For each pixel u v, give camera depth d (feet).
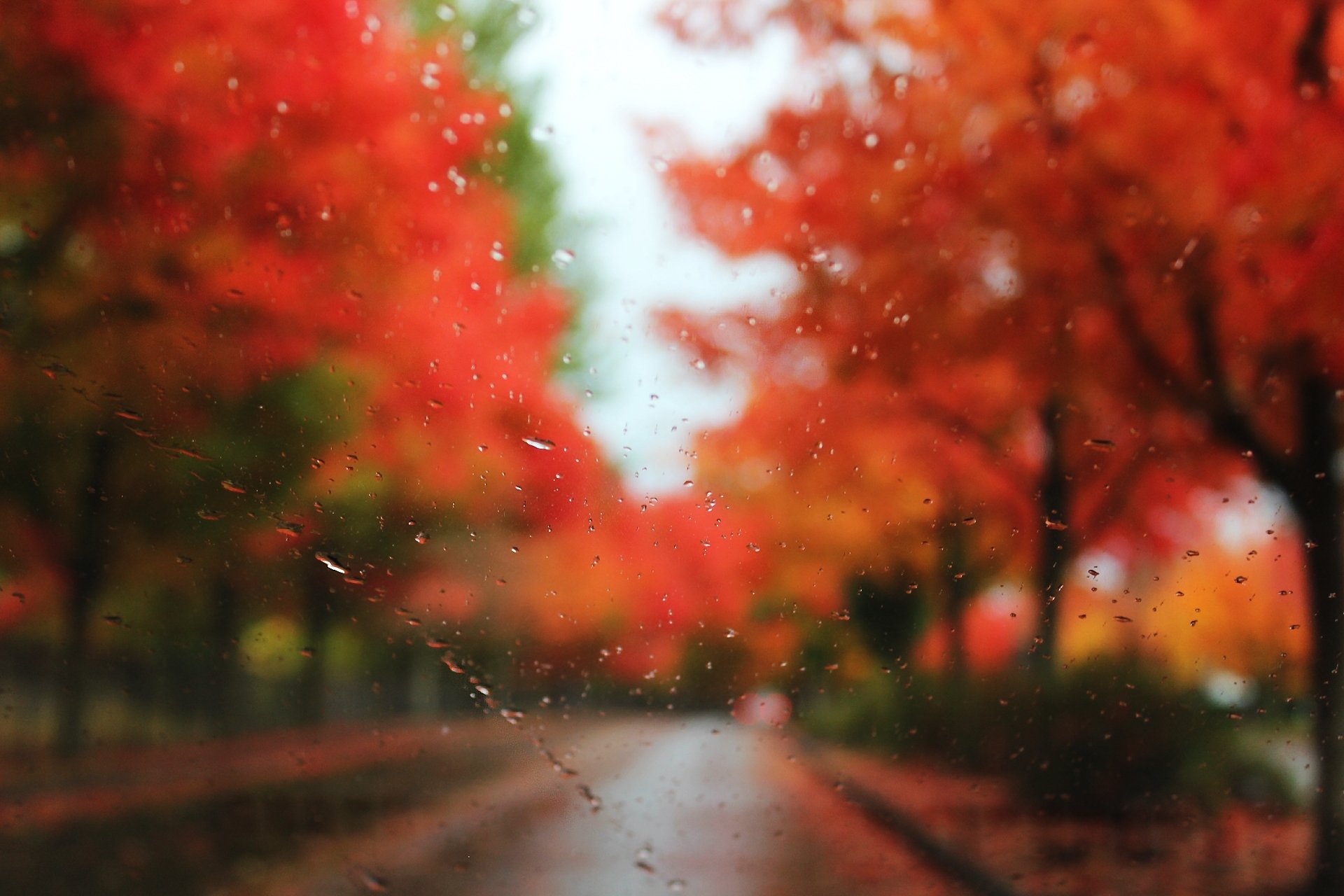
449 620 23.44
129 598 34.53
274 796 26.91
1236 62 19.49
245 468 26.04
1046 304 25.18
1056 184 22.08
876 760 33.01
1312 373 21.86
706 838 23.41
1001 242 24.59
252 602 34.45
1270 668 23.84
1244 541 31.12
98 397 27.20
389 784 28.45
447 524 25.71
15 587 33.96
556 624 24.09
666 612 25.41
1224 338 22.88
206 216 25.58
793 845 23.29
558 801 26.48
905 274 26.71
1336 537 21.61
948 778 28.53
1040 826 24.38
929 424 33.78
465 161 33.12
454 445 26.48
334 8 25.27
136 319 25.52
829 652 28.02
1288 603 26.27
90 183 24.32
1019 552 36.68
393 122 27.35
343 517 25.95
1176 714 26.96
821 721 38.37
